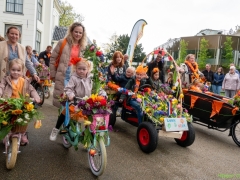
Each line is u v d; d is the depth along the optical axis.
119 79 4.96
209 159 3.95
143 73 4.51
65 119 3.19
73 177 2.92
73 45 4.13
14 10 13.80
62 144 3.88
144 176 3.14
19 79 3.27
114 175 3.08
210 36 25.23
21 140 3.46
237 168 3.69
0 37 4.74
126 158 3.64
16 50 3.81
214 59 25.03
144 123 3.96
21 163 3.12
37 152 3.50
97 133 2.93
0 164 3.04
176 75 4.93
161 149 4.19
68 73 4.11
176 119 4.01
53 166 3.14
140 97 4.33
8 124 2.72
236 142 4.82
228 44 24.30
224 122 4.83
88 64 3.29
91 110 2.88
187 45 26.45
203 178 3.26
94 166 3.04
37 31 15.02
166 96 4.43
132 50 9.58
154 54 5.42
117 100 4.94
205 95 5.13
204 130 5.83
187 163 3.70
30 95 3.29
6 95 2.96
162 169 3.40
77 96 3.27
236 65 25.14
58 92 4.09
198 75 6.13
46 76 6.72
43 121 4.96
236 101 4.70
